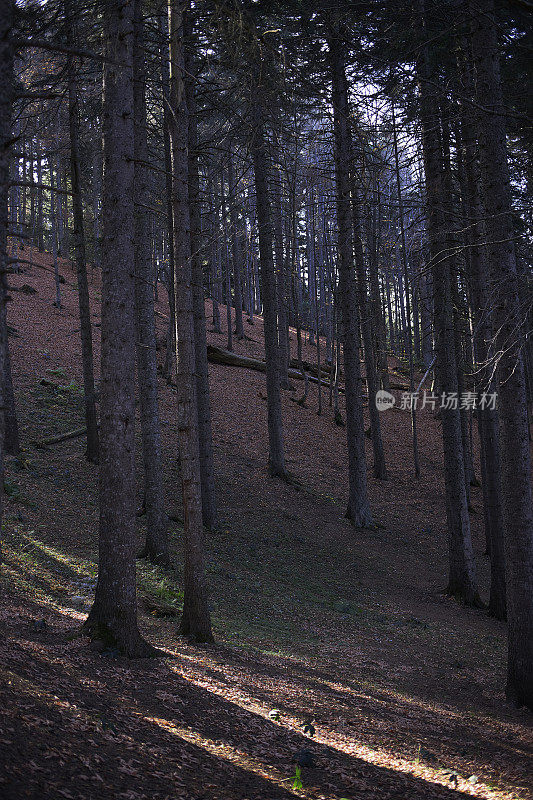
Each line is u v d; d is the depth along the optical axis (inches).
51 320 1279.5
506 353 382.3
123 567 331.0
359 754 271.3
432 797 236.4
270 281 945.5
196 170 698.2
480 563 851.4
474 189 611.2
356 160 812.0
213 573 603.2
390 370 1726.1
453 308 768.9
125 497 332.5
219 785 212.5
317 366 1414.9
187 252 397.4
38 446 758.5
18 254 1640.0
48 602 390.0
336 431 1242.6
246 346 1601.9
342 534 838.5
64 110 647.1
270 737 268.7
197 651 370.3
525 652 383.2
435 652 502.0
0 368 197.5
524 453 384.5
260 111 475.2
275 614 536.1
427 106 526.6
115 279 330.3
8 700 220.4
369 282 1196.5
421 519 967.6
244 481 902.4
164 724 251.9
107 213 331.3
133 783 195.9
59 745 203.2
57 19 308.0
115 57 326.6
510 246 389.4
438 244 655.8
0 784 167.0
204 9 402.6
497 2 418.0
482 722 349.7
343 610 584.4
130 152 335.0
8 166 197.3
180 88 394.6
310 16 589.3
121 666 305.1
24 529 529.3
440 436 1355.8
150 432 585.6
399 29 521.3
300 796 216.1
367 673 415.8
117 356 330.3
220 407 1181.7
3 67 192.1
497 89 399.5
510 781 264.4
